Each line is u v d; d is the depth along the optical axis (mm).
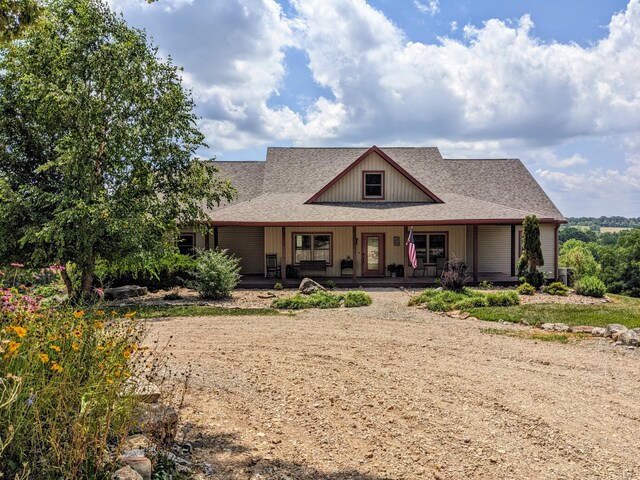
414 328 11586
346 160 27594
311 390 6680
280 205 22906
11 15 7359
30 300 4496
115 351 4004
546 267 24062
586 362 8336
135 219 14617
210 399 6203
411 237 20312
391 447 4852
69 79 14906
